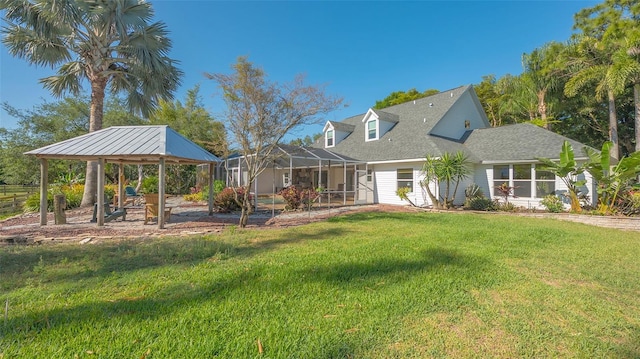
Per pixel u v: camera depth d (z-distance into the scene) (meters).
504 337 2.85
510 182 14.59
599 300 3.66
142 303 3.43
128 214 11.88
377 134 19.53
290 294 3.73
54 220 9.43
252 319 3.10
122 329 2.86
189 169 25.33
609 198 11.18
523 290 3.94
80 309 3.26
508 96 25.48
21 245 6.53
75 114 23.06
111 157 8.59
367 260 5.17
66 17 11.38
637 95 15.59
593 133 24.31
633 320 3.20
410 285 4.06
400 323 3.06
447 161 13.22
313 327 2.95
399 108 22.03
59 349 2.54
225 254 5.49
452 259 5.30
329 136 22.89
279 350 2.57
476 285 4.09
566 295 3.80
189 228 8.50
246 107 8.90
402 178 16.55
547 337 2.85
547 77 20.64
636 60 14.88
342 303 3.49
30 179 22.61
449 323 3.08
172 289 3.84
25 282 4.07
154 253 5.53
